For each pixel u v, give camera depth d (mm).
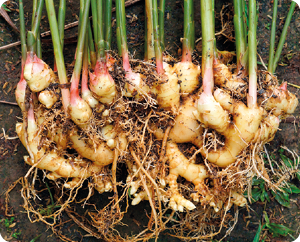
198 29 617
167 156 535
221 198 548
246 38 570
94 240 627
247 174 539
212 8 514
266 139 530
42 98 489
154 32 507
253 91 505
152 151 542
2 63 609
